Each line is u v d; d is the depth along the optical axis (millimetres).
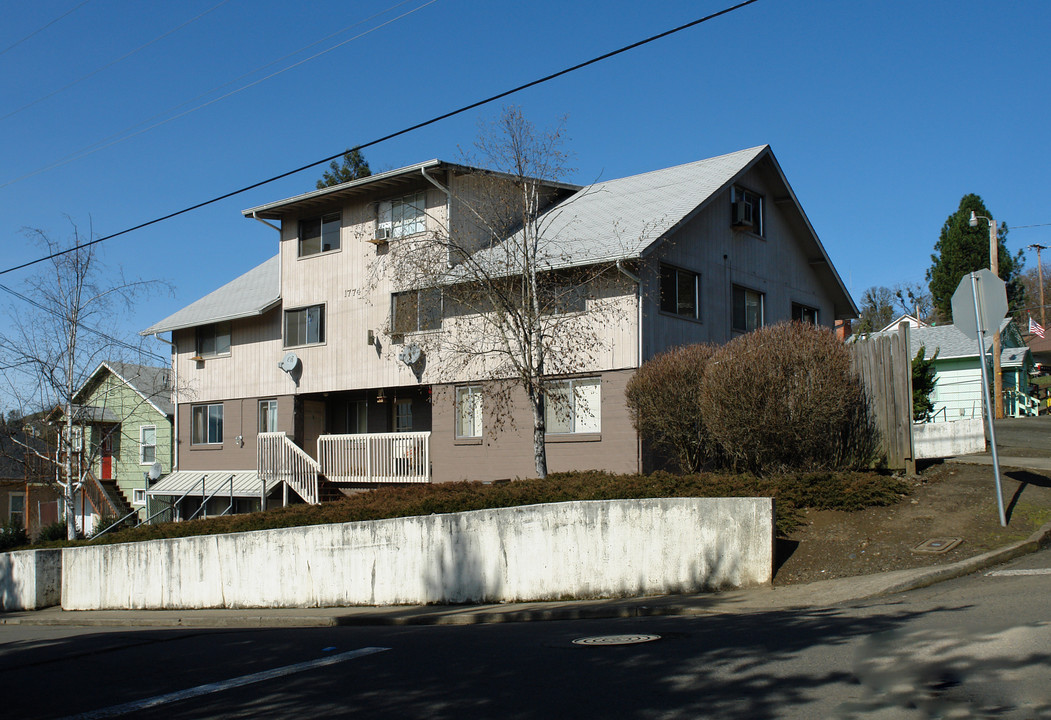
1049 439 24078
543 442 17297
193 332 30484
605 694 6484
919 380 28672
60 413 27000
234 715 7070
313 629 12711
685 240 21484
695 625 9273
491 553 13406
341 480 24734
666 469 19500
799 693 6062
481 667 7898
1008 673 6102
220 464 28969
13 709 8078
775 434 14406
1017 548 10844
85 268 26281
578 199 24656
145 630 14148
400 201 24312
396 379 23984
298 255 27031
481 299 17859
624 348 19688
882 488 13242
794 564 11664
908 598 9359
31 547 23438
